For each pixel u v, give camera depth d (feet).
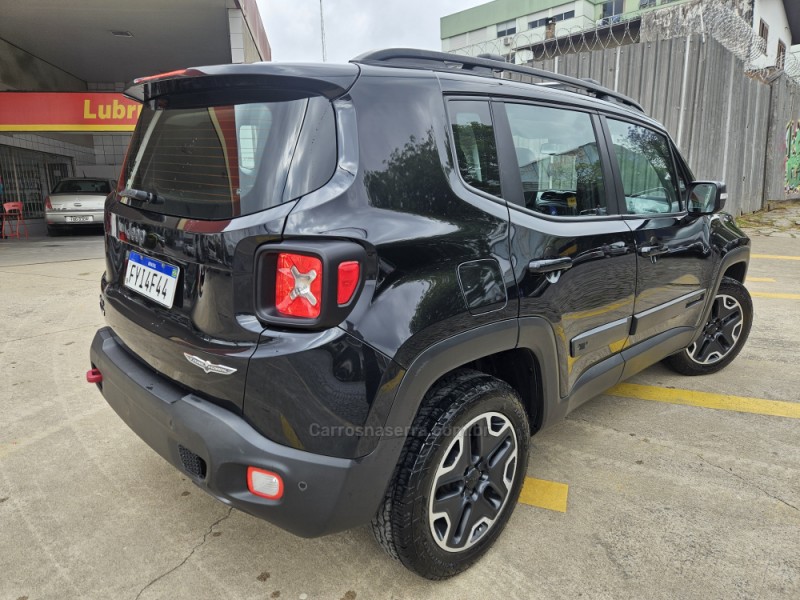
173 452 5.82
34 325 16.08
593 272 7.64
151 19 38.14
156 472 8.59
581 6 103.09
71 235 42.78
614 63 30.58
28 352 13.76
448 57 6.66
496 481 6.57
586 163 8.18
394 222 5.30
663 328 9.97
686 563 6.69
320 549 6.95
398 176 5.49
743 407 11.05
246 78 5.54
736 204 38.68
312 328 4.84
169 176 6.18
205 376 5.38
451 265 5.68
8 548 6.88
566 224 7.39
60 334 15.25
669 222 9.71
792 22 75.97
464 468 6.17
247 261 4.99
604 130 8.70
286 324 4.86
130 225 6.63
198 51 47.11
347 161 5.22
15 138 44.88
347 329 4.91
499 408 6.37
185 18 38.11
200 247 5.32
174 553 6.85
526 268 6.54
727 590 6.25
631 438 9.80
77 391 11.46
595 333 7.95
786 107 46.42
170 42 44.04
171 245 5.72
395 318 5.16
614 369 8.70
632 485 8.35
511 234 6.42
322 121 5.27
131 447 9.30
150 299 6.23
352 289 4.92
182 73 5.85
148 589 6.26
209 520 7.48
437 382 6.14
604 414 10.75
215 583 6.36
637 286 8.73
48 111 36.14
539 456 9.19
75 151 54.13
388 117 5.59
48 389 11.55
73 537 7.11
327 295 4.73
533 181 7.13
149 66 51.39
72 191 42.86
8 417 10.31
